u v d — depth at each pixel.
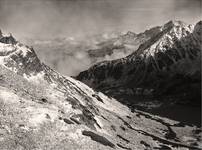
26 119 63.41
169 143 132.62
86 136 65.62
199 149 135.25
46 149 55.16
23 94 90.81
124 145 95.94
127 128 140.88
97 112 144.50
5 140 53.91
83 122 100.94
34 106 71.31
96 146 62.88
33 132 59.47
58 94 119.06
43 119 65.38
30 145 55.03
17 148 52.69
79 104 123.56
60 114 73.56
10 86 93.62
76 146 59.34
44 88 118.00
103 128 112.56
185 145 141.75
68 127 66.44
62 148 56.78
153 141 128.88
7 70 111.31
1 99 68.94
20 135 56.94
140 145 112.69
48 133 61.12
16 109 66.50
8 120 60.56
